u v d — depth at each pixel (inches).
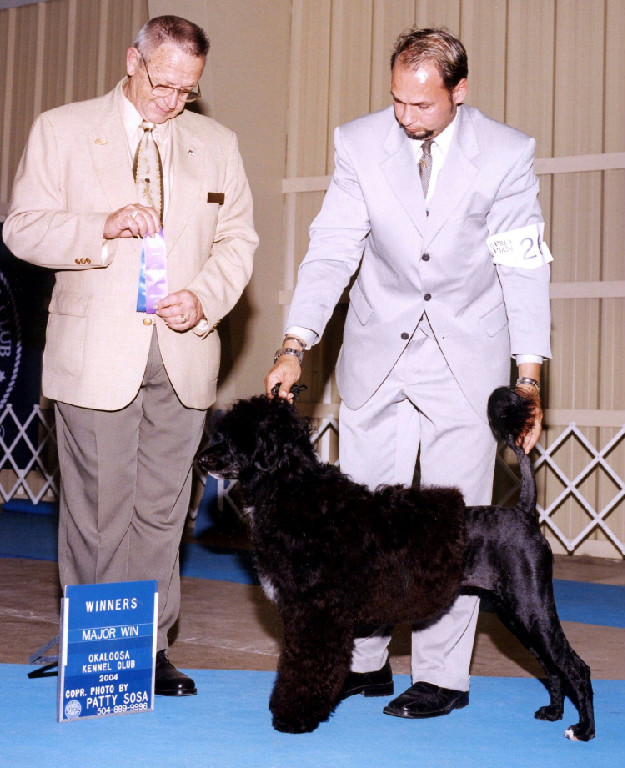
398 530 115.3
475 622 131.3
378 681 137.3
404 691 137.2
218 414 122.0
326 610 114.0
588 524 322.7
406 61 117.6
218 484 341.7
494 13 334.3
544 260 129.1
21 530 337.7
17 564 267.0
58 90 401.1
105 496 132.0
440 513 117.5
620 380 317.7
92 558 133.5
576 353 323.0
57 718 118.6
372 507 116.4
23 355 402.6
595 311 320.8
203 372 135.2
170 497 136.8
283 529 114.2
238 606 215.6
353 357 133.4
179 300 127.3
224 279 135.1
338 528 113.7
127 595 124.3
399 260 127.8
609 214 319.0
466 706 133.6
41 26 404.8
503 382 130.1
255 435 116.0
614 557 317.4
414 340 130.5
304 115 363.6
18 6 408.8
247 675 149.9
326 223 135.6
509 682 151.3
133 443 133.1
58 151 130.4
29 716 121.0
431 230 125.6
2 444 398.3
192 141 136.8
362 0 354.9
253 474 117.2
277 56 362.3
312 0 363.6
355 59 355.9
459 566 117.3
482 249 128.3
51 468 403.5
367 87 353.7
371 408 132.6
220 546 315.3
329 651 113.9
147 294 127.4
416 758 108.5
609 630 199.8
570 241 324.2
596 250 320.5
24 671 145.7
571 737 117.6
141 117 132.4
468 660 131.6
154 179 131.6
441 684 129.7
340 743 113.3
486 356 128.6
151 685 126.0
